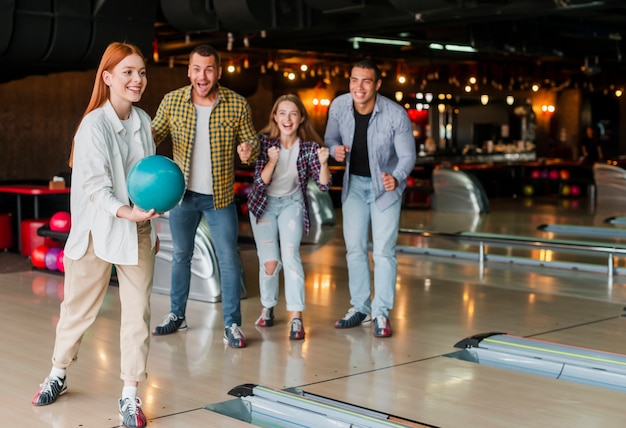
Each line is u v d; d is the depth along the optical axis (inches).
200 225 271.4
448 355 200.7
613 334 224.4
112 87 147.6
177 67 631.2
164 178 137.7
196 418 153.3
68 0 347.3
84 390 169.6
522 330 228.2
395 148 219.0
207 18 369.4
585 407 161.9
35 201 386.3
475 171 735.1
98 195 142.5
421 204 664.4
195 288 267.6
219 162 203.9
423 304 263.9
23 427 147.3
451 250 390.6
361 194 224.2
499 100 819.4
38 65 385.7
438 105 775.1
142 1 364.2
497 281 309.1
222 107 202.4
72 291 153.4
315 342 212.4
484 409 159.9
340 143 225.5
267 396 164.4
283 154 213.9
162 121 204.1
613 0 312.3
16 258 369.7
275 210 218.2
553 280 312.0
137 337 148.6
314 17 374.0
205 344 210.1
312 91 719.1
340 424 148.4
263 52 607.8
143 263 148.8
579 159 856.3
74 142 146.9
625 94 881.5
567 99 866.8
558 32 511.5
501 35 476.1
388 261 220.1
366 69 212.4
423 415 156.0
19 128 525.3
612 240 430.0
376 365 190.9
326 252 383.6
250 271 328.2
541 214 576.1
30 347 205.0
